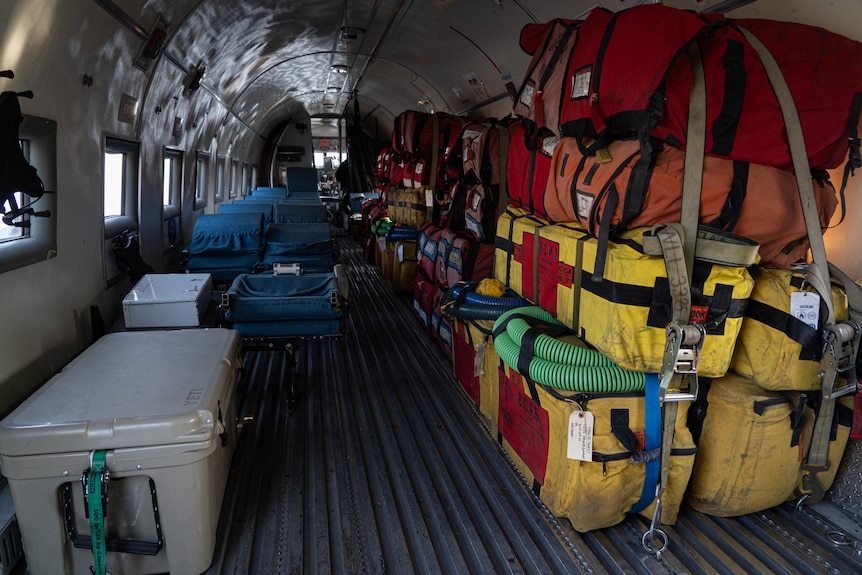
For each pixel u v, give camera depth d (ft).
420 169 19.95
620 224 6.97
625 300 6.75
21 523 6.39
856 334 6.93
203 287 12.20
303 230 19.07
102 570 6.35
